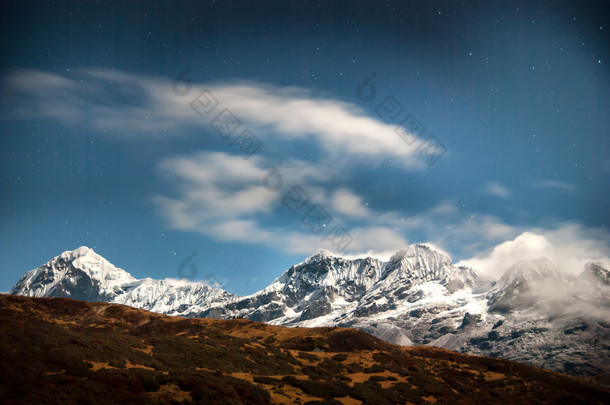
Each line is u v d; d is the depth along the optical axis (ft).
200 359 244.83
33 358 182.91
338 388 239.30
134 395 175.11
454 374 330.54
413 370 321.32
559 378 344.90
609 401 313.94
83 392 165.37
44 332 212.64
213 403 178.81
